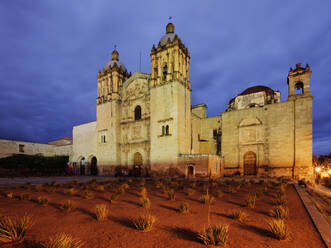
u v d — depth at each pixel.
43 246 5.94
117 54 55.31
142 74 46.69
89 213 10.16
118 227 7.95
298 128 34.44
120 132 48.75
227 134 41.72
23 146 60.88
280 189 18.41
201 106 55.72
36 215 9.73
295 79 36.22
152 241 6.54
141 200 12.25
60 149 67.44
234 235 7.06
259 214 10.09
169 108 39.03
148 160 42.12
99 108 52.22
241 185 22.41
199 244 6.28
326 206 13.08
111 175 46.81
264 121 37.94
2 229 6.46
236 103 45.69
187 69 43.44
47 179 36.91
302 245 6.27
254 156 38.31
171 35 43.75
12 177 43.28
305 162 33.06
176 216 9.66
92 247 6.07
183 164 35.75
